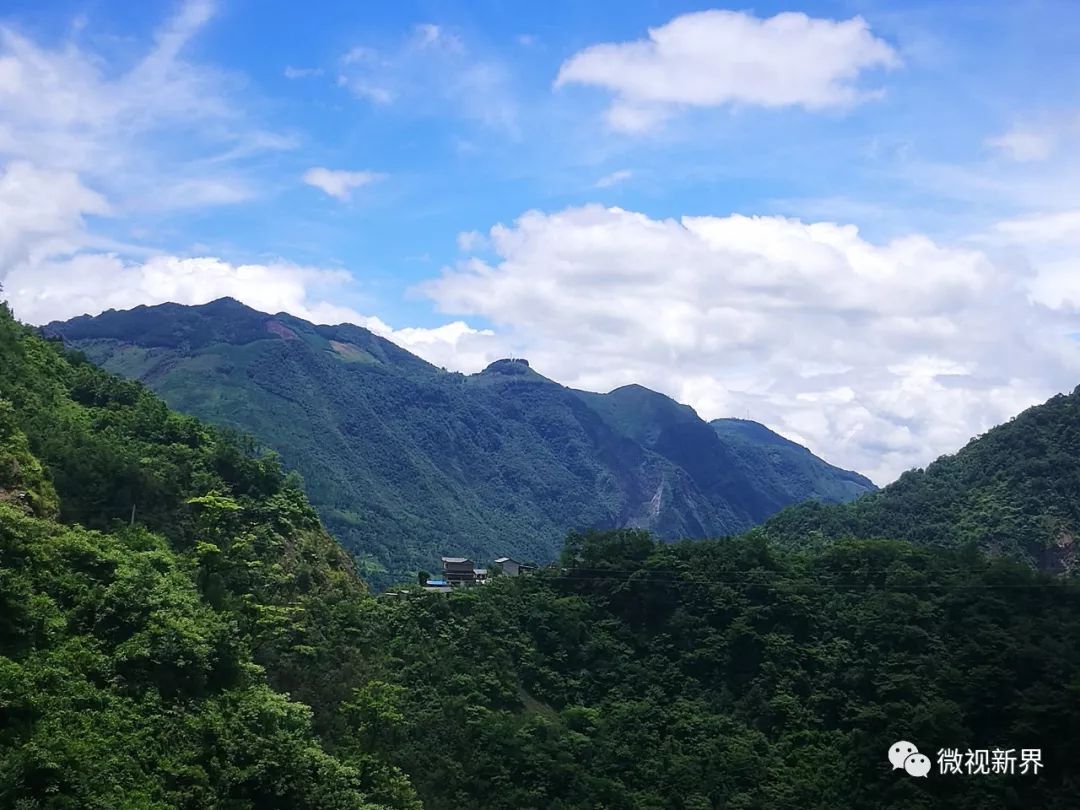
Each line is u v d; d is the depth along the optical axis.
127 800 40.91
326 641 70.69
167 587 54.56
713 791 70.75
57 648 46.31
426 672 74.56
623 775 71.81
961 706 73.75
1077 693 70.19
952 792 68.94
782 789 70.50
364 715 64.62
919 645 79.31
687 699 80.38
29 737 40.62
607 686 81.44
